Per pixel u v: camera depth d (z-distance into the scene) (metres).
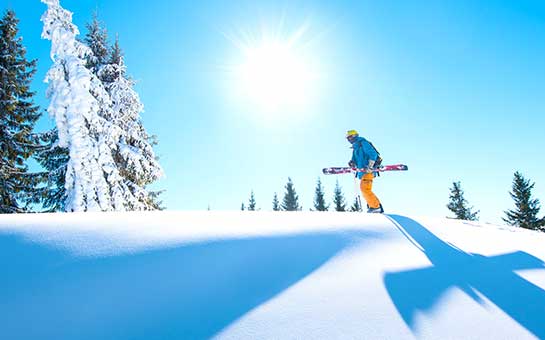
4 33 14.34
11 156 13.14
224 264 2.45
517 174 30.73
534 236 4.35
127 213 3.42
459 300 2.19
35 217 2.88
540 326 1.92
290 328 1.77
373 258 2.86
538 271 2.81
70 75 11.07
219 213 3.83
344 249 3.00
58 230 2.60
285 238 3.04
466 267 2.81
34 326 1.68
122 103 13.46
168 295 2.03
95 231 2.68
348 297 2.14
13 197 12.38
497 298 2.25
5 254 2.16
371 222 3.91
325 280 2.38
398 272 2.59
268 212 4.22
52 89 11.45
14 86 13.65
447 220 4.82
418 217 4.72
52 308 1.80
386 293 2.22
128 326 1.75
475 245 3.54
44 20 11.33
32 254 2.21
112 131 11.89
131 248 2.47
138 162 12.87
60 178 12.60
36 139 13.52
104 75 14.05
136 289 2.04
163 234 2.79
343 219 3.94
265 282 2.29
